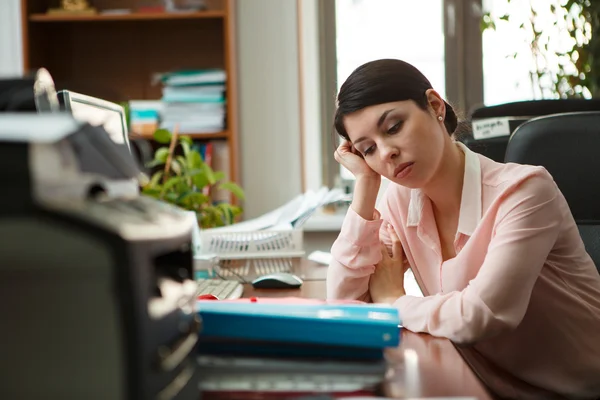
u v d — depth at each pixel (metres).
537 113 2.44
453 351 1.04
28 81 0.88
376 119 1.37
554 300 1.47
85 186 0.63
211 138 3.61
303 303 1.04
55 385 0.58
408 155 1.38
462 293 1.31
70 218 0.56
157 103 3.46
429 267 1.60
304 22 3.91
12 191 0.56
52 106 0.92
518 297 1.32
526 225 1.36
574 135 1.82
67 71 3.74
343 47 3.95
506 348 1.51
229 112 3.47
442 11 3.92
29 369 0.58
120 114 1.26
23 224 0.56
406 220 1.61
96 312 0.57
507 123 2.25
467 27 3.91
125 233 0.57
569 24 3.69
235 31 3.73
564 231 1.47
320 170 3.95
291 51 3.82
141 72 3.77
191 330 0.74
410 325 1.31
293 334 0.84
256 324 0.84
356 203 1.57
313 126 3.93
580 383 1.48
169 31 3.76
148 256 0.61
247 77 3.83
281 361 0.84
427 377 0.88
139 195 0.78
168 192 2.78
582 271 1.51
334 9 3.93
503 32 3.81
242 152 3.85
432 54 3.94
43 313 0.58
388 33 3.94
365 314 0.89
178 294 0.71
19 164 0.55
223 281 1.75
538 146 1.83
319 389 0.82
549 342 1.49
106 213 0.60
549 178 1.43
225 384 0.82
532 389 1.49
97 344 0.58
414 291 2.04
